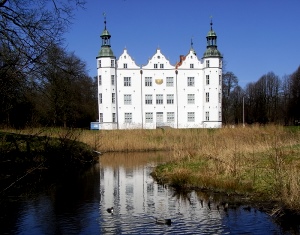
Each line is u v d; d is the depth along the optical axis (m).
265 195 15.84
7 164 16.77
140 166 28.88
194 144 36.62
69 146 27.55
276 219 13.23
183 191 18.55
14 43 13.35
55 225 13.06
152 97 69.50
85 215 14.36
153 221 13.46
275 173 17.19
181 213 14.44
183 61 70.19
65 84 27.38
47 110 31.03
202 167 21.97
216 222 13.11
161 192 18.61
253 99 94.56
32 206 15.59
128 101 69.19
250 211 14.33
